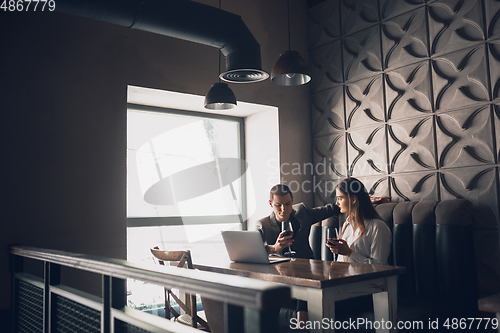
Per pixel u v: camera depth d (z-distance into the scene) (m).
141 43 3.63
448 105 3.53
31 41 3.06
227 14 3.06
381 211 3.65
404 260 3.35
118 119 3.44
